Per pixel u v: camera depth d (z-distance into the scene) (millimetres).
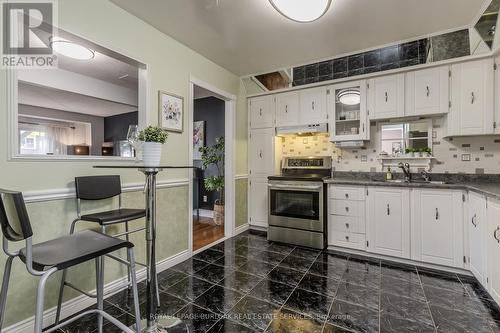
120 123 6199
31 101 4773
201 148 4707
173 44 2684
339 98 3316
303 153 3805
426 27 2549
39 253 1090
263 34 2637
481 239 2043
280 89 3645
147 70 2373
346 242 2963
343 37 2736
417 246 2566
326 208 3115
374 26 2518
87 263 1900
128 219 1825
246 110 4027
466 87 2553
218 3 2104
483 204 1998
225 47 2920
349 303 1903
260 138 3900
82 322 1704
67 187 1786
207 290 2100
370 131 3287
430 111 2727
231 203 3652
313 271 2465
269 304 1894
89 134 6273
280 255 2902
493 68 2441
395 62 2885
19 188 1553
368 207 2828
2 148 1489
